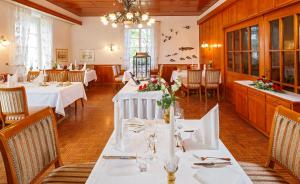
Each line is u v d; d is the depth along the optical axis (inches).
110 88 452.8
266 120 171.9
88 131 197.2
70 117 242.4
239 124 209.8
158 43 486.0
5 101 163.6
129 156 66.7
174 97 89.8
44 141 77.4
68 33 482.6
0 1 291.0
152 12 441.4
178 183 52.7
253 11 224.7
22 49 327.6
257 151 152.3
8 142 61.1
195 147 70.2
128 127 88.7
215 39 364.8
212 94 357.1
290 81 174.1
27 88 210.2
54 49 436.5
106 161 64.2
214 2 355.9
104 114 253.9
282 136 78.5
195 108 277.9
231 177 54.3
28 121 71.9
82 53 497.7
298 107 138.9
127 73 379.9
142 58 369.1
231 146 161.0
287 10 174.4
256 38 231.8
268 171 80.7
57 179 77.7
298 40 163.3
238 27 276.1
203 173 55.7
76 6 384.5
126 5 257.9
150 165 60.9
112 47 494.3
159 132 83.7
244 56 265.3
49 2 352.5
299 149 70.3
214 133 70.9
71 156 148.1
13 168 61.2
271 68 203.5
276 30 193.2
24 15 330.3
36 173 71.1
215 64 367.2
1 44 296.0
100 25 492.4
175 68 490.3
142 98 187.6
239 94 225.9
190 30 485.7
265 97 171.9
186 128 89.6
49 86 222.4
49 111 84.0
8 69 307.9
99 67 499.2
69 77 291.3
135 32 490.6
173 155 47.0
